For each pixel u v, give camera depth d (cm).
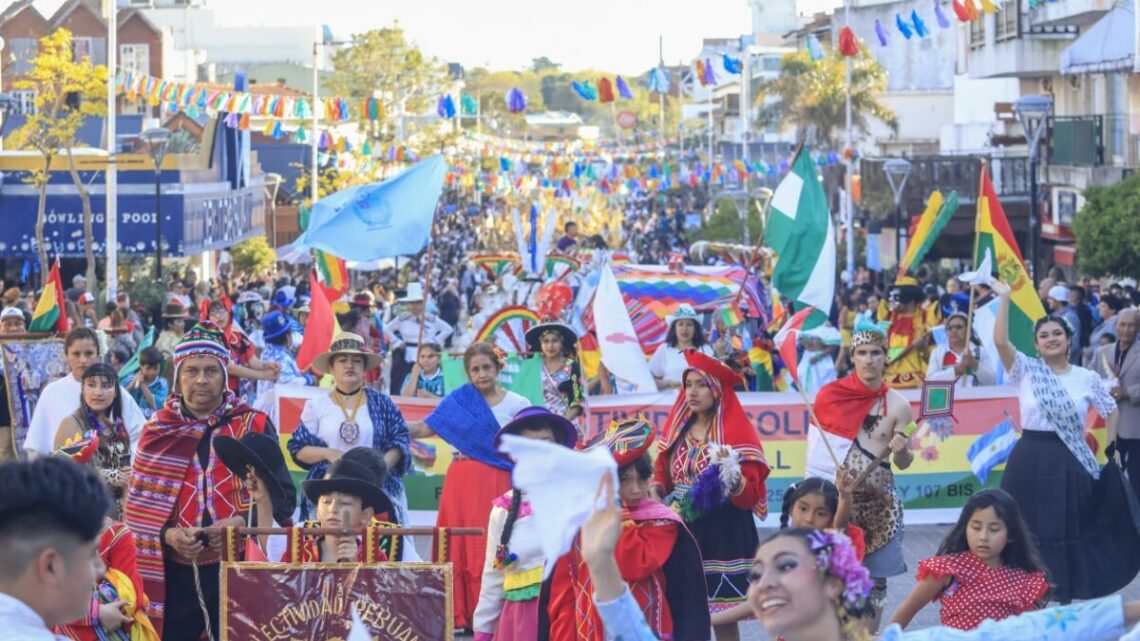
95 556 953
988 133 7762
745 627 1675
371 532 1126
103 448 1398
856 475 1463
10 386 1877
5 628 625
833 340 2762
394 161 7631
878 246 7012
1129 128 5394
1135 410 2183
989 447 2188
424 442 2108
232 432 1279
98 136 7781
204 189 6406
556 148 9300
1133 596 1788
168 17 16212
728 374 1396
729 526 1394
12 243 5844
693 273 3219
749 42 12375
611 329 2205
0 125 5203
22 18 9875
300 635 1104
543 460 625
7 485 639
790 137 12638
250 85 12600
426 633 1104
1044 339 1587
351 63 9538
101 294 4834
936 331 2536
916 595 1113
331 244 2412
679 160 11681
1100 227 4394
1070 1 5647
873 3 10906
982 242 2053
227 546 1124
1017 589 1091
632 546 1127
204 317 2461
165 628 1254
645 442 1143
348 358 1553
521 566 1173
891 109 10125
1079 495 1555
